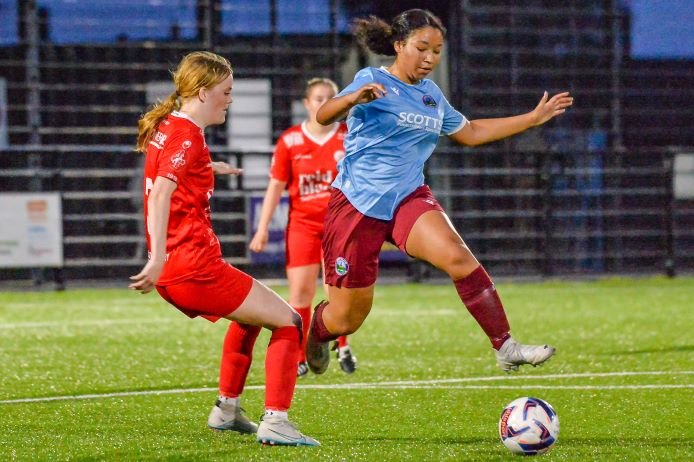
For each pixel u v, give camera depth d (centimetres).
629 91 6912
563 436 1986
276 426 1875
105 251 6038
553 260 6600
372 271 2088
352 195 2058
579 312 4475
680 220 6931
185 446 1883
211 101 1838
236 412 2003
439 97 2069
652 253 6475
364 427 2095
